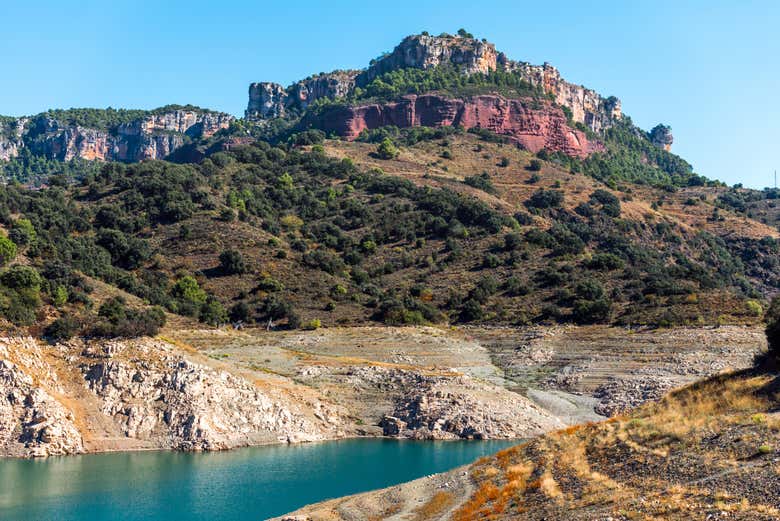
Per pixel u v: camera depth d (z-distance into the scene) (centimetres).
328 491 7894
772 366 6356
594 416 12306
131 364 10744
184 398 10506
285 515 6556
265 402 11138
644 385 13100
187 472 8719
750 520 3750
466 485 6381
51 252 16888
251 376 12125
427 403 11938
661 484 4662
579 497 4959
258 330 17362
